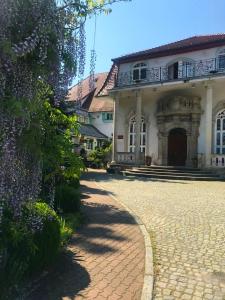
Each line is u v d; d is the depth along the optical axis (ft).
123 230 26.73
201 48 81.97
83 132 119.65
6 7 11.19
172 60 86.43
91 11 14.32
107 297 15.07
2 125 11.68
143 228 27.27
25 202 14.03
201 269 18.76
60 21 12.74
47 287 15.71
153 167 79.56
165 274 17.98
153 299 15.06
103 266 18.78
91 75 15.79
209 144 76.28
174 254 21.16
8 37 11.43
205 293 15.81
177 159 86.38
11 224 14.21
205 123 81.82
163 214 33.35
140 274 17.81
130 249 21.97
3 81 11.53
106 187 54.90
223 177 69.62
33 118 13.02
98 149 104.99
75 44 13.58
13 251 14.66
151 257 20.31
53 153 18.75
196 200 42.52
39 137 13.46
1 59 11.35
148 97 92.22
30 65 12.37
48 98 14.80
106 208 35.88
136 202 40.37
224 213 34.06
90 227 27.35
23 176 13.33
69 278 16.85
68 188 31.71
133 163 86.74
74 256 20.10
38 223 15.52
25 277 15.78
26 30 11.84
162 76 86.58
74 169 23.95
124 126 95.86
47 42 12.23
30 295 14.82
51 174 19.19
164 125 87.66
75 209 31.22
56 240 17.28
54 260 18.11
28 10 11.79
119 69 95.14
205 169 74.59
